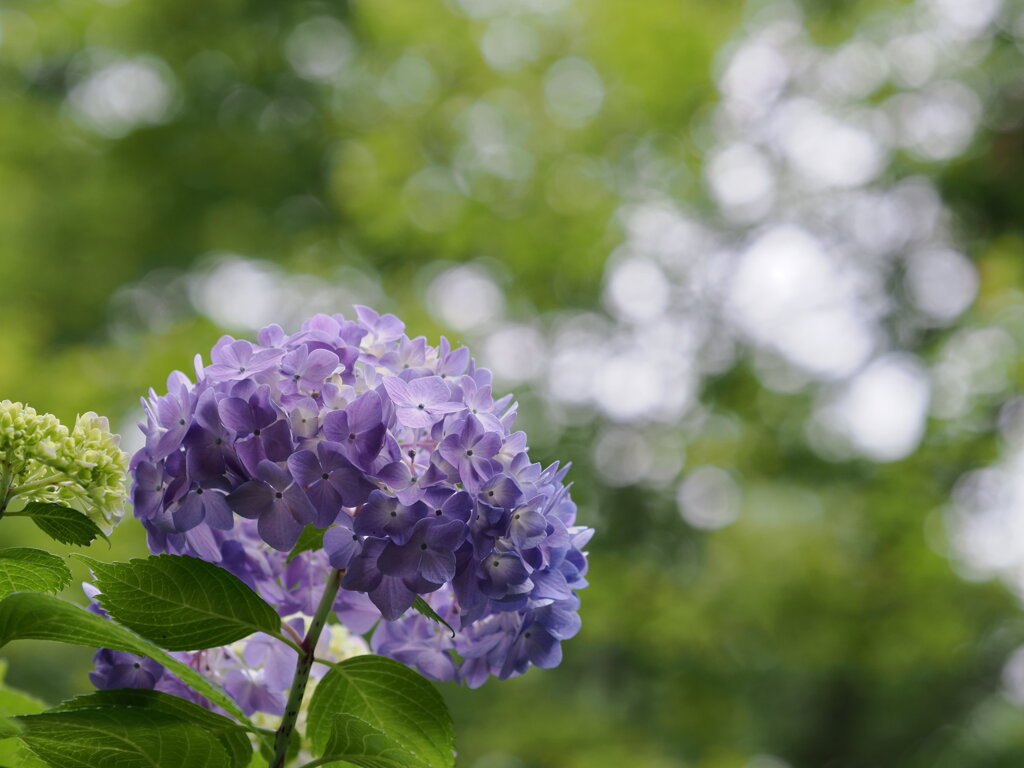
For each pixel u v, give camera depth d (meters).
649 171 10.82
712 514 11.18
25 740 1.53
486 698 11.09
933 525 10.26
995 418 10.27
